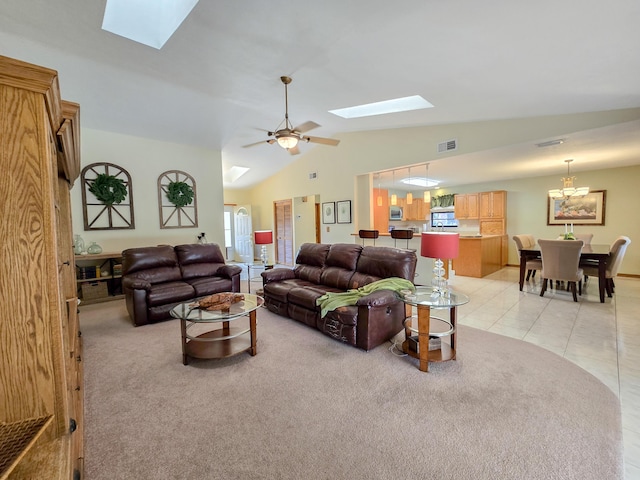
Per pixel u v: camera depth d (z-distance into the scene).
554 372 2.40
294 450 1.65
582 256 4.45
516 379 2.31
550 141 3.93
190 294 3.99
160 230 5.53
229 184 8.98
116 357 2.80
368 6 1.74
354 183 6.15
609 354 2.71
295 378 2.39
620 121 3.25
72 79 3.50
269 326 3.54
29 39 2.75
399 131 5.34
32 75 0.91
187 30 2.32
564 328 3.35
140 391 2.24
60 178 2.33
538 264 5.27
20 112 0.92
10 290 0.93
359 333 2.87
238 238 9.65
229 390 2.24
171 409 2.02
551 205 6.90
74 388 1.65
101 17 2.39
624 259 6.06
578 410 1.93
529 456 1.57
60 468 0.87
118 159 5.05
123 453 1.64
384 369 2.51
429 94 3.12
